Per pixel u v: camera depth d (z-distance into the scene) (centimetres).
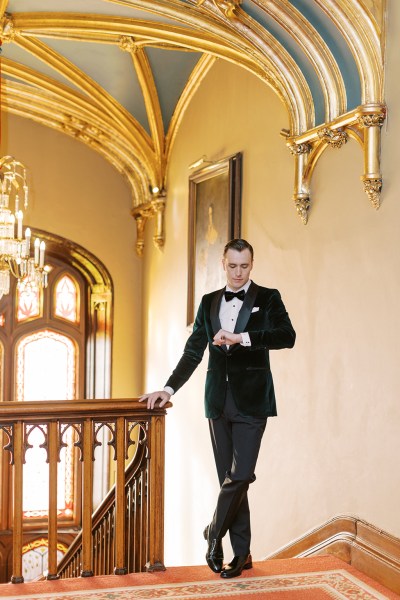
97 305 1103
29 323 1095
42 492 1077
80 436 432
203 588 409
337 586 425
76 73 904
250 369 408
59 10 735
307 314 593
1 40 781
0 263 702
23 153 1030
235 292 415
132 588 407
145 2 639
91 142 1059
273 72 603
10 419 416
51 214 1048
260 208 688
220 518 420
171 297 951
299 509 595
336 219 554
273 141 667
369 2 480
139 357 1095
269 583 425
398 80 477
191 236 856
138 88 914
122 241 1090
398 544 456
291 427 614
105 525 645
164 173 982
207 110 832
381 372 490
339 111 536
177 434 903
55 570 424
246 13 577
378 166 493
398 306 474
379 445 489
